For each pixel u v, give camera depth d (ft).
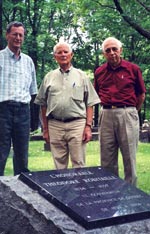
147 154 27.43
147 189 15.60
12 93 12.22
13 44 12.28
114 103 12.32
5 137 12.25
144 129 43.91
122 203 8.24
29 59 12.78
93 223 7.47
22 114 12.40
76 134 11.85
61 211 7.82
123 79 12.32
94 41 52.13
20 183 8.61
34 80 13.00
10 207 8.15
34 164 21.84
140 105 12.84
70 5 31.17
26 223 7.81
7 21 45.75
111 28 33.58
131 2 26.40
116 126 12.37
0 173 12.35
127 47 44.78
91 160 23.72
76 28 55.21
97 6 28.35
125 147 12.34
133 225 7.79
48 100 12.18
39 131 41.11
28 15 49.75
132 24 26.37
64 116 11.89
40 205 7.91
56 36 55.11
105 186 8.82
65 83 11.98
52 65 54.70
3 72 12.28
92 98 12.15
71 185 8.61
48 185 8.45
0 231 8.18
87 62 56.03
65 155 12.12
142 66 45.21
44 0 49.03
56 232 7.43
